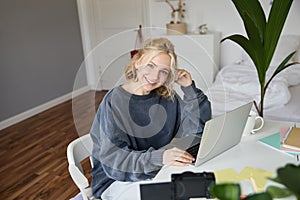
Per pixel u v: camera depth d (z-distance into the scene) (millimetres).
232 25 3631
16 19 3451
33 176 2340
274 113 2086
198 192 792
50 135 3115
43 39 3855
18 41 3500
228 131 1045
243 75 2711
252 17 1257
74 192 2107
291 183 443
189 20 3834
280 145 1105
